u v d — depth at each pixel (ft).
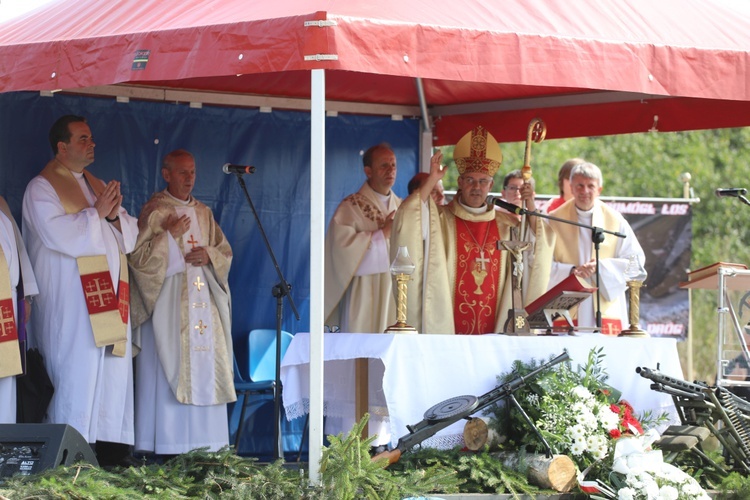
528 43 38.34
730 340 47.93
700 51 41.39
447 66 37.14
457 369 42.34
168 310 52.01
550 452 41.09
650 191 126.82
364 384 45.57
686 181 67.26
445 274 49.44
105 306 49.06
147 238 51.96
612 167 127.85
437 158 49.21
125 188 56.54
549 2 41.42
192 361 52.06
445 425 40.52
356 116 61.46
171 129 57.57
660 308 65.82
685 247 65.67
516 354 43.29
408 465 40.65
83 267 48.85
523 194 51.60
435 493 39.17
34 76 39.58
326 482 36.70
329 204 60.85
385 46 36.17
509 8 40.06
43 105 54.75
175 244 52.29
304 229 60.03
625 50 40.01
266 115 59.52
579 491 40.73
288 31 35.60
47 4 49.55
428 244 49.39
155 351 52.13
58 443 37.99
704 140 128.57
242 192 58.90
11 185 53.98
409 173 62.54
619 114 58.39
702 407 44.24
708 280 49.42
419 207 48.67
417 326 49.08
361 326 53.78
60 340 48.83
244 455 57.11
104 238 49.57
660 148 127.95
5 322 46.83
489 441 42.52
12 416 47.01
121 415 49.83
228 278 58.54
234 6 39.06
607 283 54.85
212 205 58.44
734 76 41.86
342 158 61.16
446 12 38.29
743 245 125.90
